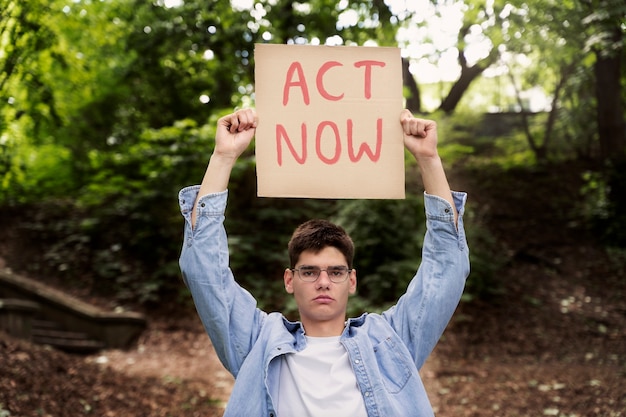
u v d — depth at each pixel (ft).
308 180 8.39
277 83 8.50
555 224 48.32
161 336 36.24
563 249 45.03
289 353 7.79
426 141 8.32
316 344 7.88
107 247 43.73
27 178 46.65
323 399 7.47
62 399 21.26
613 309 37.58
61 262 42.29
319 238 7.93
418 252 36.32
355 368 7.59
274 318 8.15
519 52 36.88
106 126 52.31
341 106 8.50
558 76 58.13
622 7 25.81
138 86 51.57
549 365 30.14
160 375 28.91
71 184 49.26
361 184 8.42
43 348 25.64
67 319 35.63
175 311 39.34
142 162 44.88
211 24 45.65
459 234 8.18
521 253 43.70
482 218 48.42
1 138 29.12
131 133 51.21
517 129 66.85
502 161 59.41
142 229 43.70
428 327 8.00
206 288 7.85
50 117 26.05
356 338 7.81
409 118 8.40
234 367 7.98
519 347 33.04
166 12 46.42
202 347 34.65
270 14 45.65
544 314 36.73
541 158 58.90
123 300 40.11
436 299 7.98
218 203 8.00
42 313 36.01
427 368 29.66
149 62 48.55
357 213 36.76
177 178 43.19
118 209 44.24
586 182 54.65
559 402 23.67
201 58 49.01
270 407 7.48
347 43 45.98
